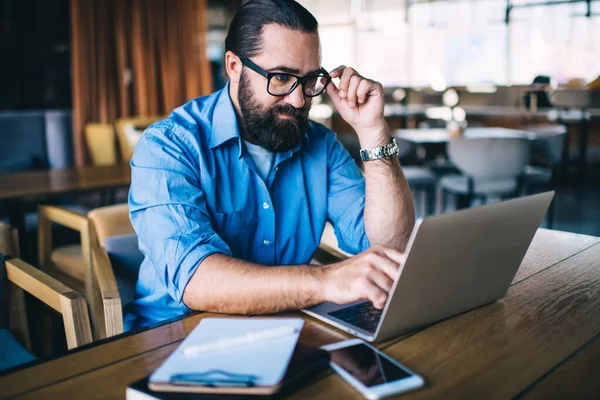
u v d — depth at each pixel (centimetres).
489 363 81
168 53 636
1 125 378
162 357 84
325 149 147
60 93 614
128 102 610
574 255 136
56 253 239
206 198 126
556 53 874
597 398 72
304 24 117
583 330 93
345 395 73
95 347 87
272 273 99
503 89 838
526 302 105
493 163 385
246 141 133
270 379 69
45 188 249
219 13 707
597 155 721
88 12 566
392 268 95
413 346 87
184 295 104
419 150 532
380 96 134
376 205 136
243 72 121
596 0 820
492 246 94
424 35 995
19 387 75
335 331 93
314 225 145
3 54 580
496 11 916
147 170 121
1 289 144
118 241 163
